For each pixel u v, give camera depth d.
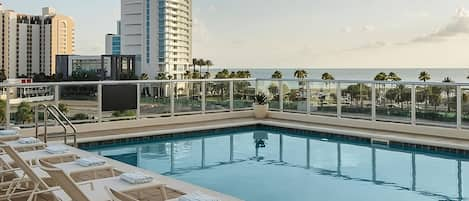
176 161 7.27
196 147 8.52
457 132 8.39
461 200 5.05
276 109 11.68
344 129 9.56
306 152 8.01
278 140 9.30
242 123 10.67
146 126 9.96
